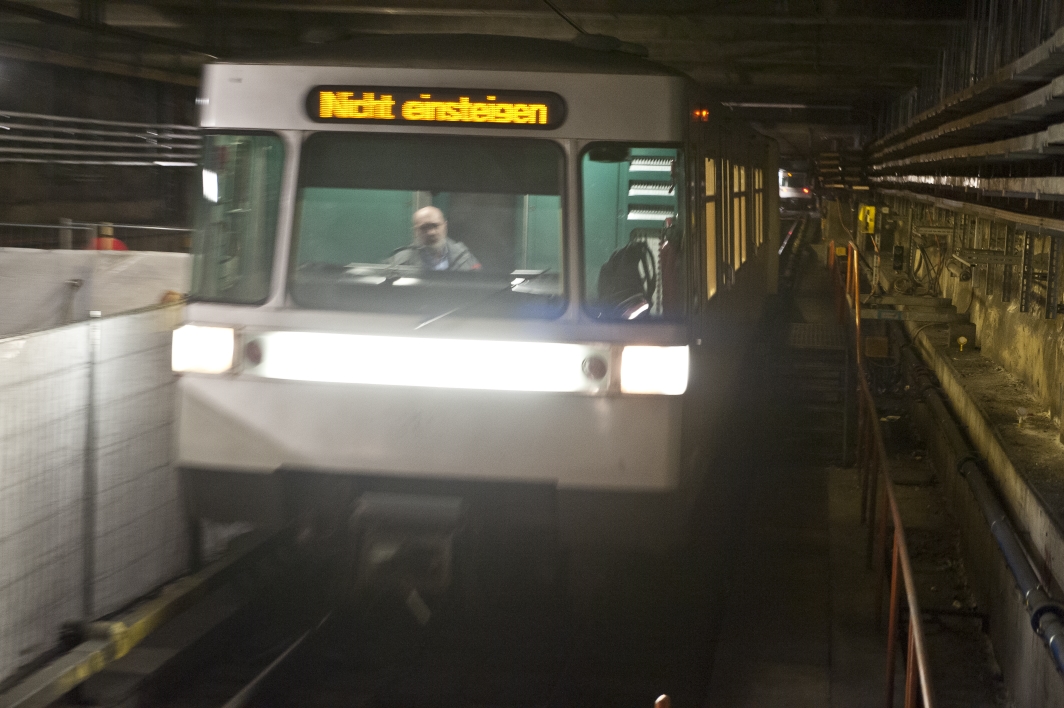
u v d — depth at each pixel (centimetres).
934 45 1884
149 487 597
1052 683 539
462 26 1831
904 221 2191
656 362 582
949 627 756
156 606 548
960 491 934
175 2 1720
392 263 602
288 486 616
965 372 1162
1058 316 898
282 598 664
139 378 585
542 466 589
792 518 932
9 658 472
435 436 595
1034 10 866
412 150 598
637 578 653
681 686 595
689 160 592
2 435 464
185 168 2422
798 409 1329
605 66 595
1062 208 713
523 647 621
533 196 591
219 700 551
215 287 613
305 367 603
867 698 588
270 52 631
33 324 1080
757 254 1213
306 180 605
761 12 1628
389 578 604
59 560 509
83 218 2048
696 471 635
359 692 567
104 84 2105
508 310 591
